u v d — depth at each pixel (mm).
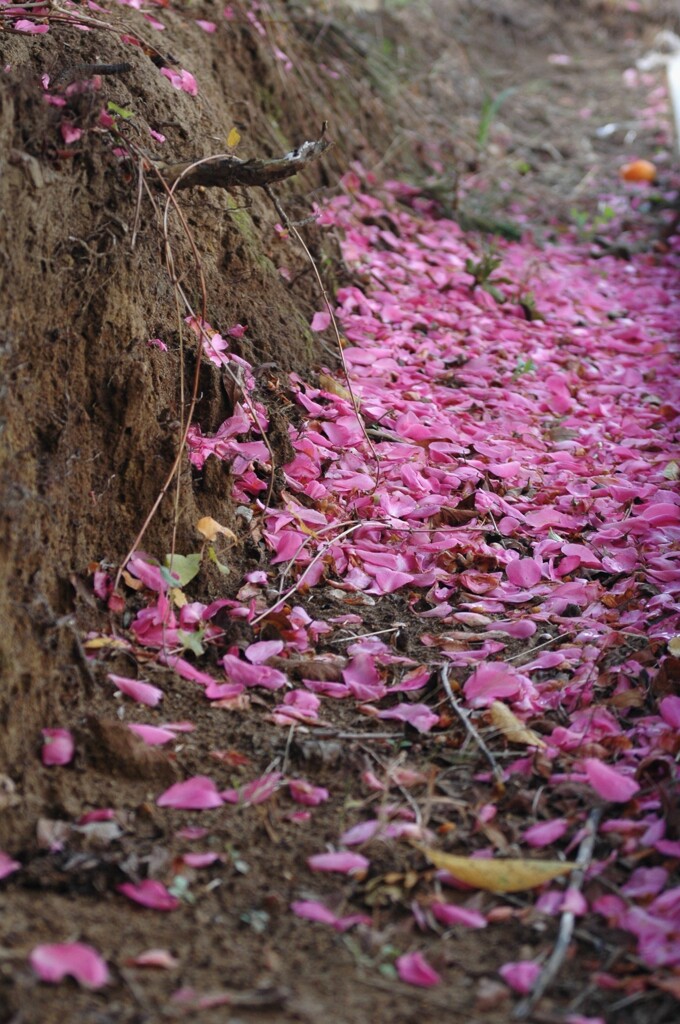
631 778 2172
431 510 3020
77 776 2088
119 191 2703
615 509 3168
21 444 2299
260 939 1809
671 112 8047
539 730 2336
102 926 1789
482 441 3455
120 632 2441
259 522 2840
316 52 5676
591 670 2488
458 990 1740
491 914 1883
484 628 2676
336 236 4305
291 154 2809
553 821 2068
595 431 3672
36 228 2416
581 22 9727
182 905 1858
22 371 2340
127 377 2561
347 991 1718
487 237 5594
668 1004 1729
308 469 3045
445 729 2338
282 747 2242
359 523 2932
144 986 1682
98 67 2803
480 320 4391
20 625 2146
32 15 2934
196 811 2061
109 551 2516
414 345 4020
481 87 7828
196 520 2658
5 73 2518
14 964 1671
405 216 5277
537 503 3182
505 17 9219
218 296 3213
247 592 2660
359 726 2330
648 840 2033
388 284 4465
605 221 5922
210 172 2838
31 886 1854
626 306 4992
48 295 2438
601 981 1764
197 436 2822
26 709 2111
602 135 7648
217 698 2338
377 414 3418
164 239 2797
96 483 2506
